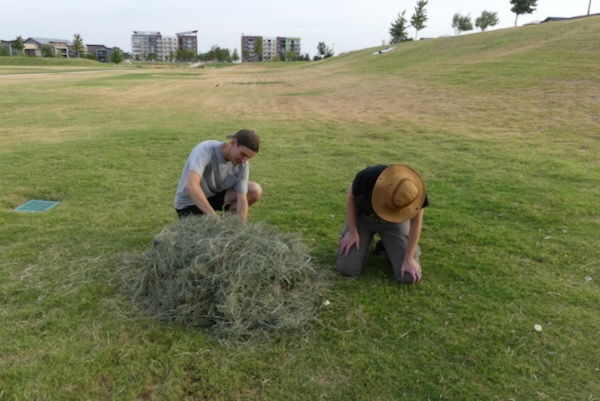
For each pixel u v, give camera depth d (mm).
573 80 13555
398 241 3449
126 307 3025
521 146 7727
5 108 14688
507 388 2381
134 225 4508
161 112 14125
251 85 26672
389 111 12773
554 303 3117
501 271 3561
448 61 24281
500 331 2814
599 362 2561
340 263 3467
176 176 6383
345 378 2451
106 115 13328
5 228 4379
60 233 4273
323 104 15461
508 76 15953
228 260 2893
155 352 2598
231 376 2445
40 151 7914
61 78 33688
